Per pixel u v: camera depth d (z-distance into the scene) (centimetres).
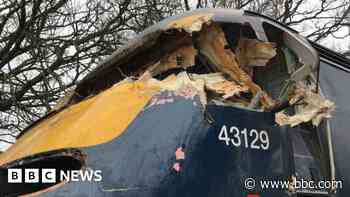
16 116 1002
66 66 1038
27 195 336
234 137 346
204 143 335
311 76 379
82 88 494
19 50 1038
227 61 387
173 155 328
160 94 363
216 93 367
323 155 401
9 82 977
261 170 348
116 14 1108
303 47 387
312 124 391
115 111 367
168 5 1104
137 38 428
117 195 317
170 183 320
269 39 406
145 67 420
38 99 1009
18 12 1011
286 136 371
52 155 357
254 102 372
